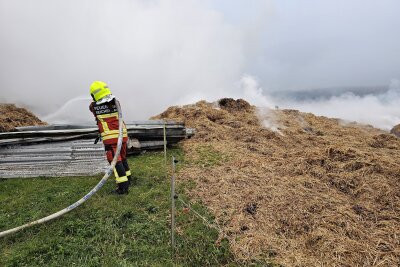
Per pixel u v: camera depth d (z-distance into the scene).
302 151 7.97
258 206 5.27
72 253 4.18
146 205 5.41
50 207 5.38
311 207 5.20
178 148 8.87
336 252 4.11
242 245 4.31
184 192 5.86
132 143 8.10
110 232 4.62
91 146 7.56
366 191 5.77
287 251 4.20
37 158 7.27
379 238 4.39
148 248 4.31
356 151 7.43
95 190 5.08
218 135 10.09
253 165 7.11
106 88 5.66
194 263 4.05
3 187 6.32
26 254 4.11
